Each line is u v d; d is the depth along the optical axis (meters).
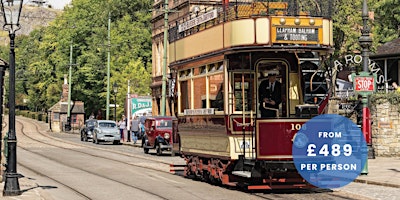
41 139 61.25
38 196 18.09
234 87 18.52
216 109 19.39
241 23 17.91
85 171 27.36
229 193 18.62
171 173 26.05
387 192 18.50
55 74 100.69
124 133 58.16
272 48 17.64
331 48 18.16
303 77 18.45
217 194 18.44
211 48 19.73
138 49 82.44
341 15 45.03
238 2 18.42
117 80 70.31
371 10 59.69
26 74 125.31
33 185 21.22
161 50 64.38
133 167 29.41
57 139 61.69
